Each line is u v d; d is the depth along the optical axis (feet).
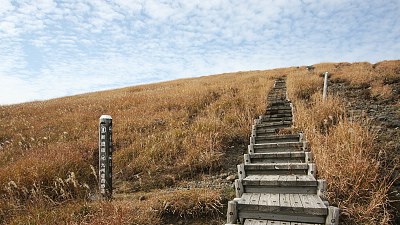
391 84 46.29
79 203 16.84
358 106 34.06
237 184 16.37
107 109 48.01
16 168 21.61
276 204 13.78
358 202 15.03
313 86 48.29
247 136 28.66
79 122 39.14
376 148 20.07
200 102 42.88
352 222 13.79
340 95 41.68
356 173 16.29
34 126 39.96
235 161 24.50
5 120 47.67
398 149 19.88
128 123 35.58
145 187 21.59
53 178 20.34
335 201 15.20
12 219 15.64
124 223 14.11
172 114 37.70
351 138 19.27
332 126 24.44
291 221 13.29
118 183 22.80
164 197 17.15
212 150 25.13
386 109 32.04
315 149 20.24
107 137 18.53
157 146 27.27
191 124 32.68
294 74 71.41
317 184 15.37
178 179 22.48
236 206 13.93
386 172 17.35
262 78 70.69
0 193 18.79
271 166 18.63
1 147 29.53
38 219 14.52
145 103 48.52
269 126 29.04
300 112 29.22
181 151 26.37
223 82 69.87
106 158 18.39
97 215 14.98
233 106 37.06
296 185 15.75
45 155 24.43
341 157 18.07
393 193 15.60
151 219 15.25
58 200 18.40
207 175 22.59
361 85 47.37
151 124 34.78
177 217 15.99
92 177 23.18
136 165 24.91
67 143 29.45
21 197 18.28
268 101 40.37
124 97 59.31
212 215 16.08
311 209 12.91
